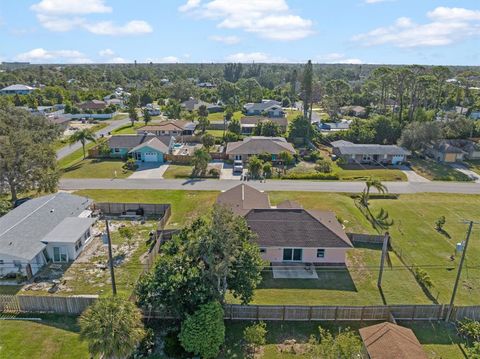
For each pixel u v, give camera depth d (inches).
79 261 1330.0
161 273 908.0
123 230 1438.2
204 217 1042.1
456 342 955.3
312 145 3206.2
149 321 1006.4
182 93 5851.4
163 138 2925.7
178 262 917.8
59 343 920.9
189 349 863.7
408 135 2970.0
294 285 1210.0
